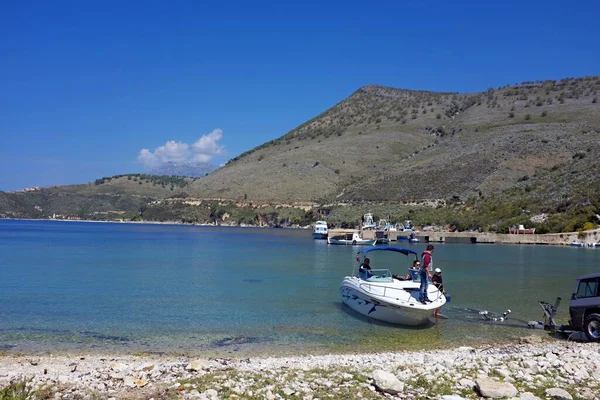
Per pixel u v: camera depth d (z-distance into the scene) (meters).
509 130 158.62
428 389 10.42
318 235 97.69
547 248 73.19
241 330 19.47
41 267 42.50
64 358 15.05
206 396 9.97
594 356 13.34
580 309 16.89
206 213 181.38
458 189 119.12
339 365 13.34
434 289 21.58
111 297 27.16
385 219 110.69
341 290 25.25
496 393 9.80
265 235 112.81
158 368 12.84
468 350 16.08
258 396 10.00
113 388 10.74
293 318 21.75
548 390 9.91
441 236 90.06
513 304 25.59
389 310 20.45
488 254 62.03
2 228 140.25
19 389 9.59
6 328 19.50
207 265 45.59
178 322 20.86
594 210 79.62
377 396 9.99
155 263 46.97
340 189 161.25
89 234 109.25
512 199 100.00
